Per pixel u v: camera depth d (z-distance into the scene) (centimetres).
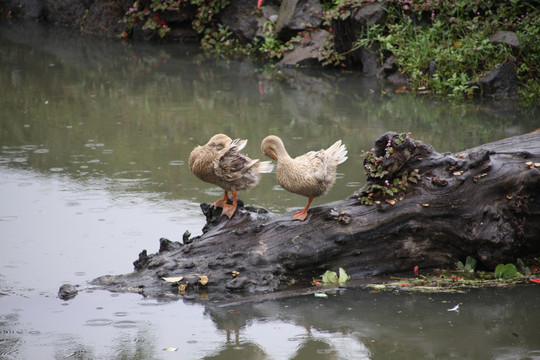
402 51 1559
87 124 1251
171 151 1072
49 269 643
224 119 1271
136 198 854
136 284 602
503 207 613
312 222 618
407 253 620
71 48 2150
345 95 1471
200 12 2127
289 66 1800
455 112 1286
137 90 1545
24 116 1310
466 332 509
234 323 534
